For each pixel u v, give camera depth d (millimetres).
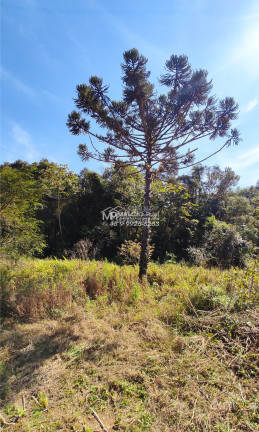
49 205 12773
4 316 3309
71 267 5586
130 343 2566
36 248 6582
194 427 1590
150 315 3143
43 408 1764
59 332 2828
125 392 1900
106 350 2445
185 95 4059
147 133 4602
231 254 10203
